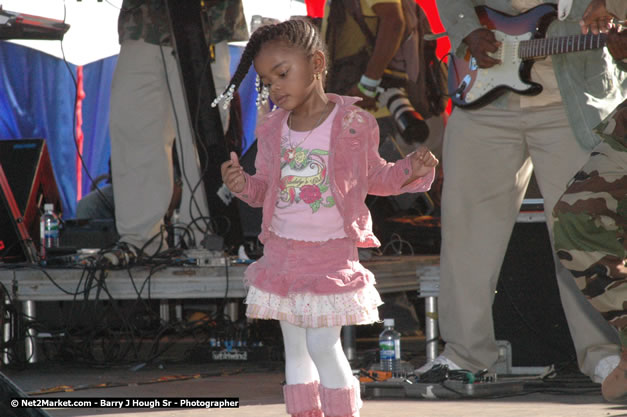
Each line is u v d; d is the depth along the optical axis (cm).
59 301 995
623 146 527
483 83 690
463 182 706
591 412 569
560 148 677
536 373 754
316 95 500
